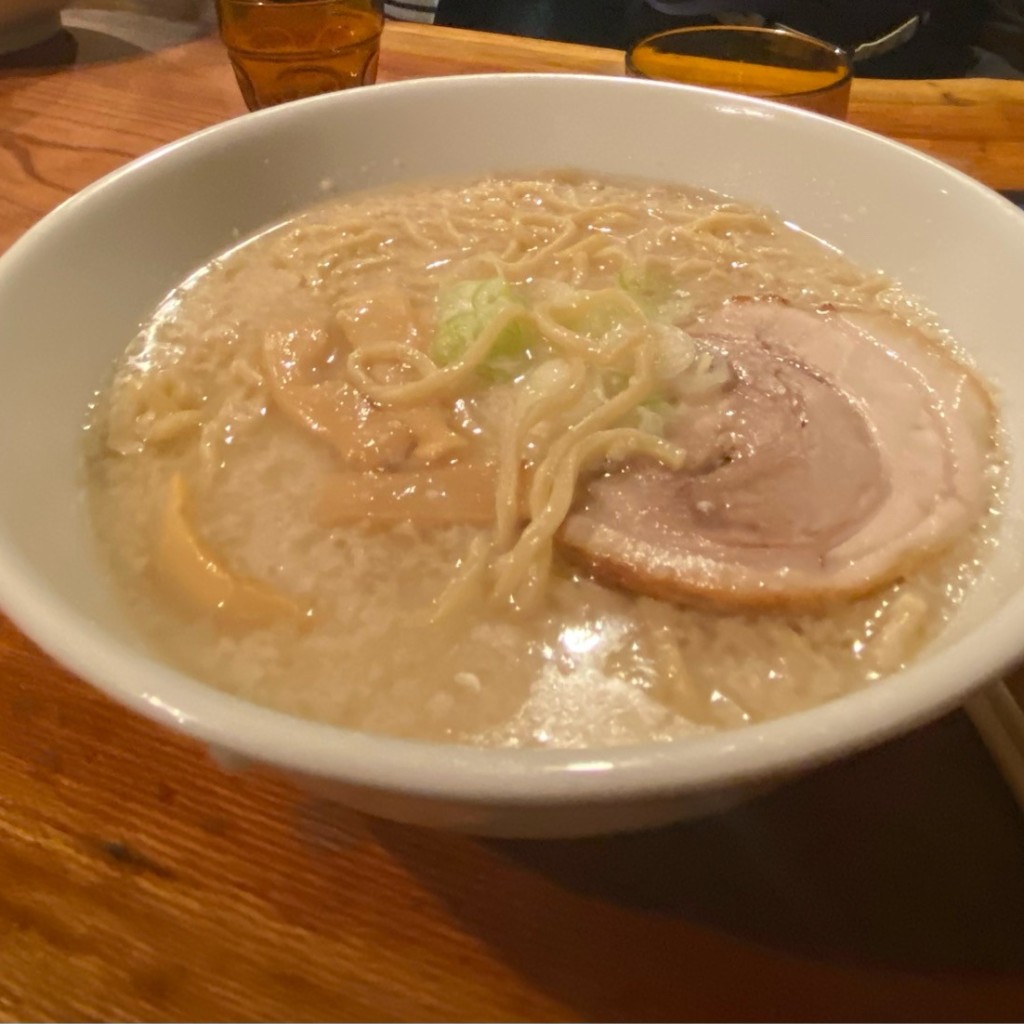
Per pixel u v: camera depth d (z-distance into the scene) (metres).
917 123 0.37
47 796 0.20
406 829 0.20
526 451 0.23
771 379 0.25
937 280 0.27
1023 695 0.21
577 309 0.26
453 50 0.43
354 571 0.22
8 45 0.44
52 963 0.18
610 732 0.19
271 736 0.14
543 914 0.19
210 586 0.21
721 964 0.18
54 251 0.24
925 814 0.20
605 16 0.67
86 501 0.23
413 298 0.28
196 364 0.26
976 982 0.18
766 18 0.64
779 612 0.21
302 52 0.38
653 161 0.32
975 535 0.22
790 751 0.14
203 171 0.29
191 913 0.19
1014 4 0.72
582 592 0.22
